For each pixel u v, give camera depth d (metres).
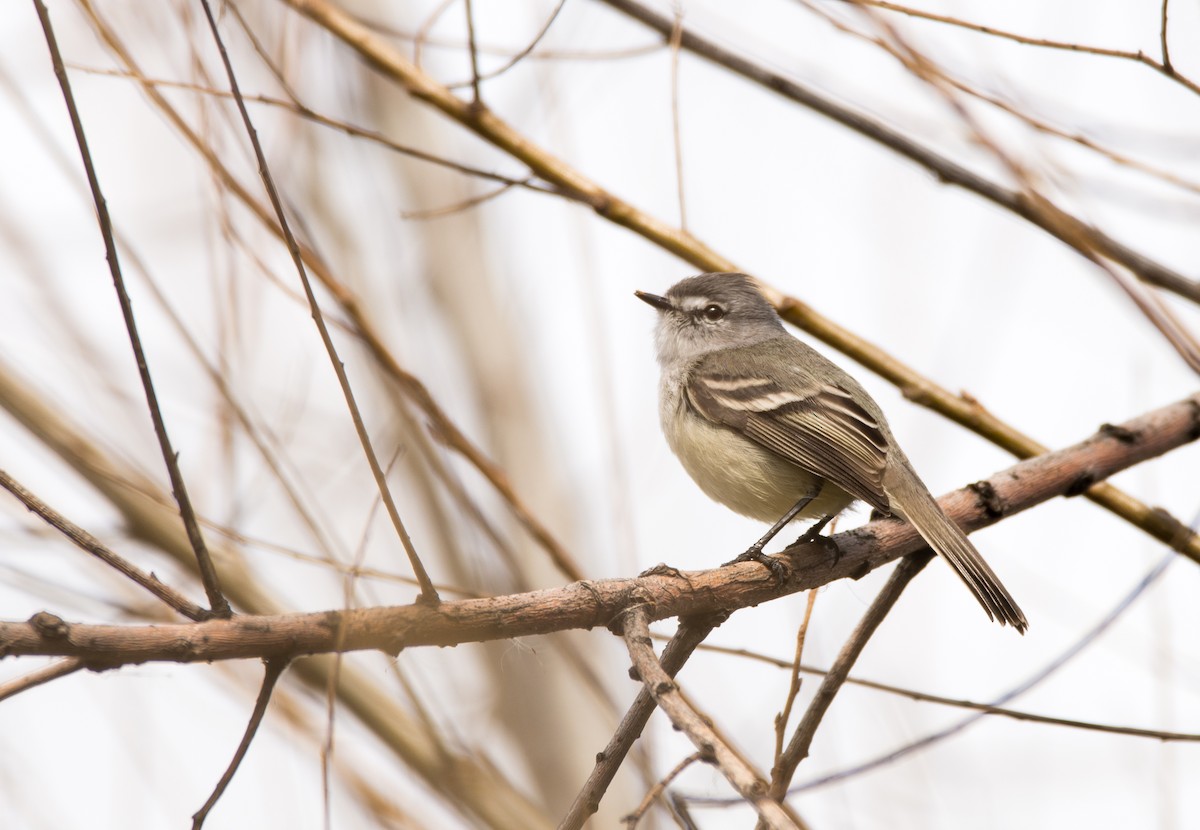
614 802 13.72
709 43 10.65
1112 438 10.58
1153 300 8.09
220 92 8.61
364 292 13.52
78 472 8.96
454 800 8.47
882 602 9.45
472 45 9.84
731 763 5.75
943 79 8.16
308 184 13.86
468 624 6.86
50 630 5.57
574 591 7.41
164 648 5.84
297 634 6.17
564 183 10.20
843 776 8.56
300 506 8.04
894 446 12.38
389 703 9.07
